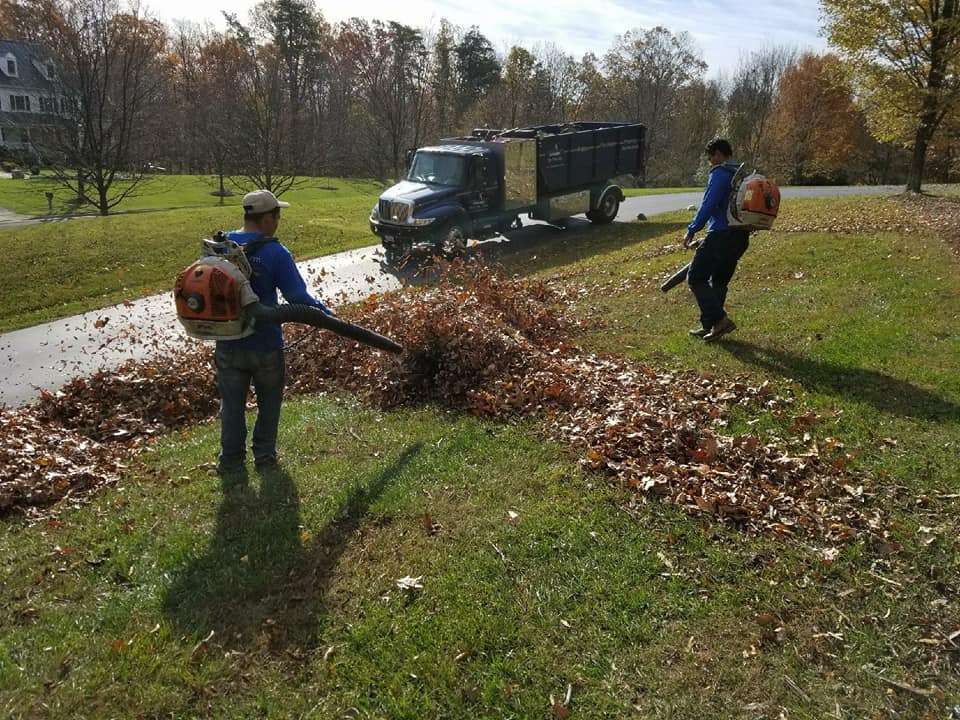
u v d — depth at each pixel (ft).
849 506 14.30
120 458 20.15
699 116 204.64
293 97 182.39
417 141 202.59
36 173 152.97
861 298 27.55
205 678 10.39
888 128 70.95
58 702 9.92
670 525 13.76
